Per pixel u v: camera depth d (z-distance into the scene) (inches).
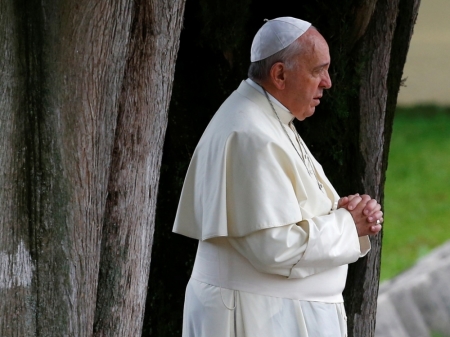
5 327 316.5
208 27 519.5
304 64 400.5
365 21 522.9
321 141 541.6
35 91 316.2
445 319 911.7
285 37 401.4
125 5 329.1
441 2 2375.7
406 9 547.8
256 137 389.4
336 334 406.0
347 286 546.9
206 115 540.4
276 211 379.2
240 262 396.5
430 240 1578.5
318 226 386.3
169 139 541.0
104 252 349.1
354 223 399.9
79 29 317.1
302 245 380.5
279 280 394.9
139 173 352.2
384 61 534.0
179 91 536.4
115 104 336.5
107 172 338.6
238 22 522.6
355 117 537.0
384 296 909.8
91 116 324.2
